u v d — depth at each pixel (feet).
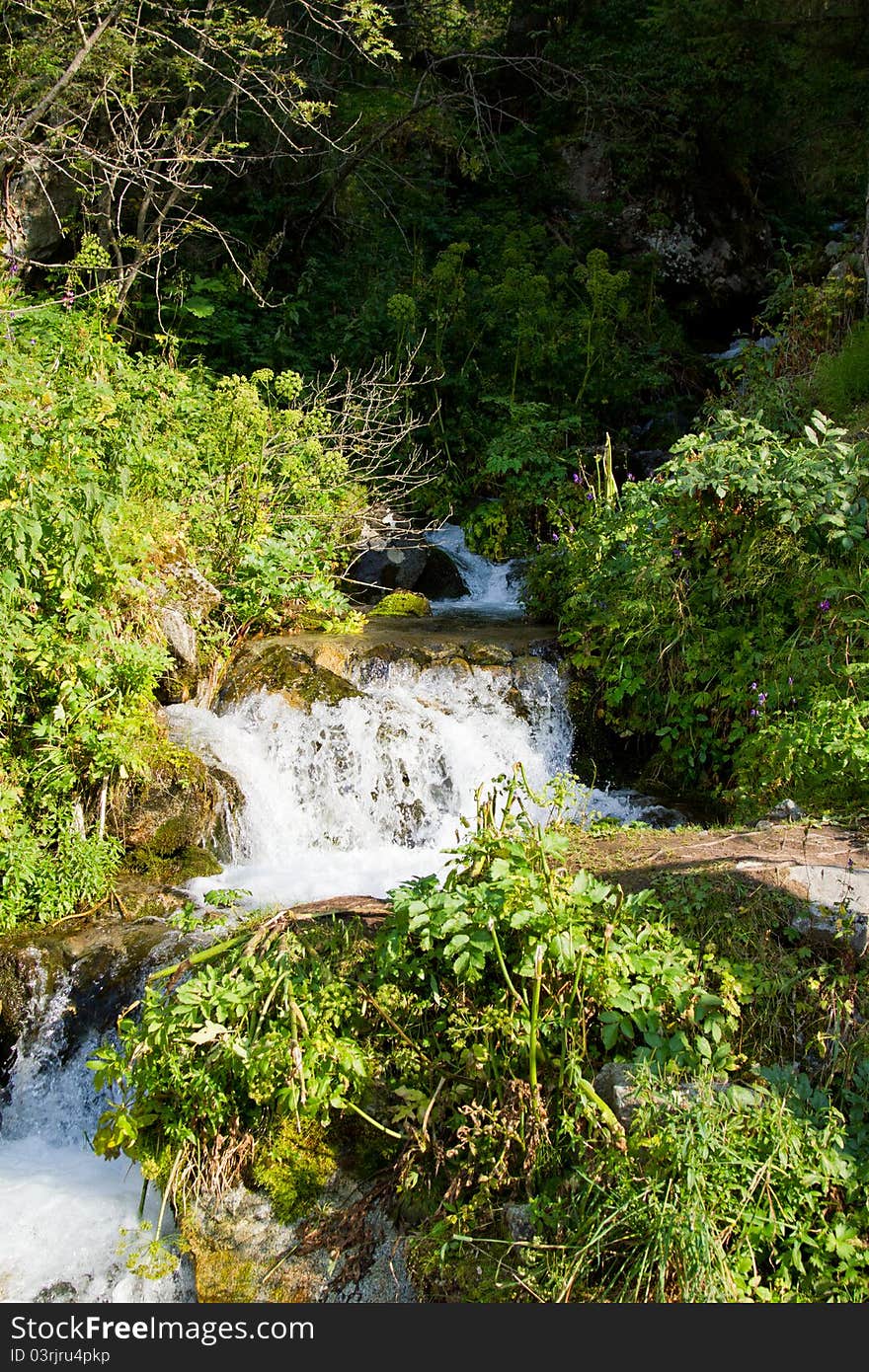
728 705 23.15
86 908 19.38
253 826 22.29
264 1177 13.50
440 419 40.83
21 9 33.19
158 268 35.83
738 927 14.56
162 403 27.53
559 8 59.52
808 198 62.23
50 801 19.70
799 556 22.59
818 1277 11.88
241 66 36.32
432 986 14.02
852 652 21.56
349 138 47.60
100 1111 16.52
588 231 53.93
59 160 34.17
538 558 30.37
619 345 44.78
